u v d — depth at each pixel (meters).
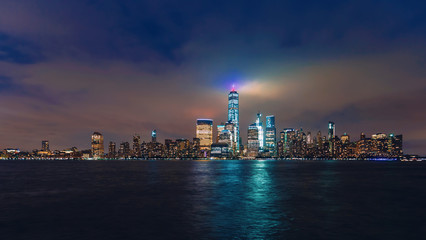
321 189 70.50
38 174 127.06
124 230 31.34
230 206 46.12
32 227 32.41
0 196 56.34
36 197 55.06
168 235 29.64
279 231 31.06
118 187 72.81
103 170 167.38
